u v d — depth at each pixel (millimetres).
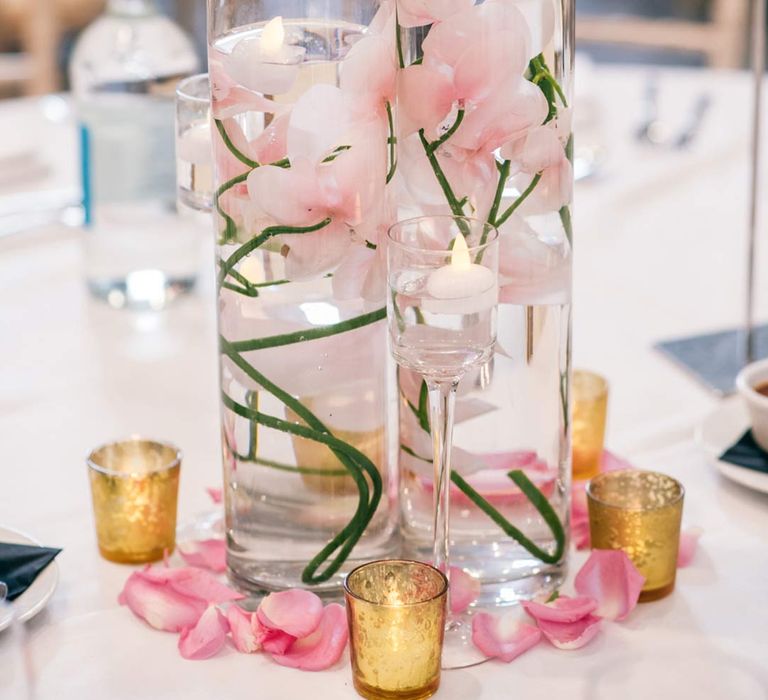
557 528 1153
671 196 2152
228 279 1100
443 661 1085
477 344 1038
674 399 1493
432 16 1073
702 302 1746
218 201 1101
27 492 1329
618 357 1597
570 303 1143
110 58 1741
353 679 1062
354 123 1067
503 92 1081
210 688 1068
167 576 1132
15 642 955
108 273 1753
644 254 1909
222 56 1075
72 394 1525
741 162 2293
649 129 2355
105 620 1141
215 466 1377
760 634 1117
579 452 1293
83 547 1236
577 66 2355
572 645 1098
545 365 1128
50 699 1060
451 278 1022
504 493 1135
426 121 1091
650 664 1088
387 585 1067
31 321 1710
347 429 1106
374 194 1081
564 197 1113
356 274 1089
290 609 1087
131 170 1744
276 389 1099
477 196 1102
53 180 2062
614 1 3305
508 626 1104
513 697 1057
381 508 1131
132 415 1480
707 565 1198
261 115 1072
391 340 1052
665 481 1179
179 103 1211
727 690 1063
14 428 1451
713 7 3164
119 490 1192
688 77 2709
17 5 3084
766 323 1667
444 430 1062
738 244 1944
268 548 1128
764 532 1241
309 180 1068
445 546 1081
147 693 1064
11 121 2289
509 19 1072
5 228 1921
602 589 1126
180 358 1619
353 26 1064
